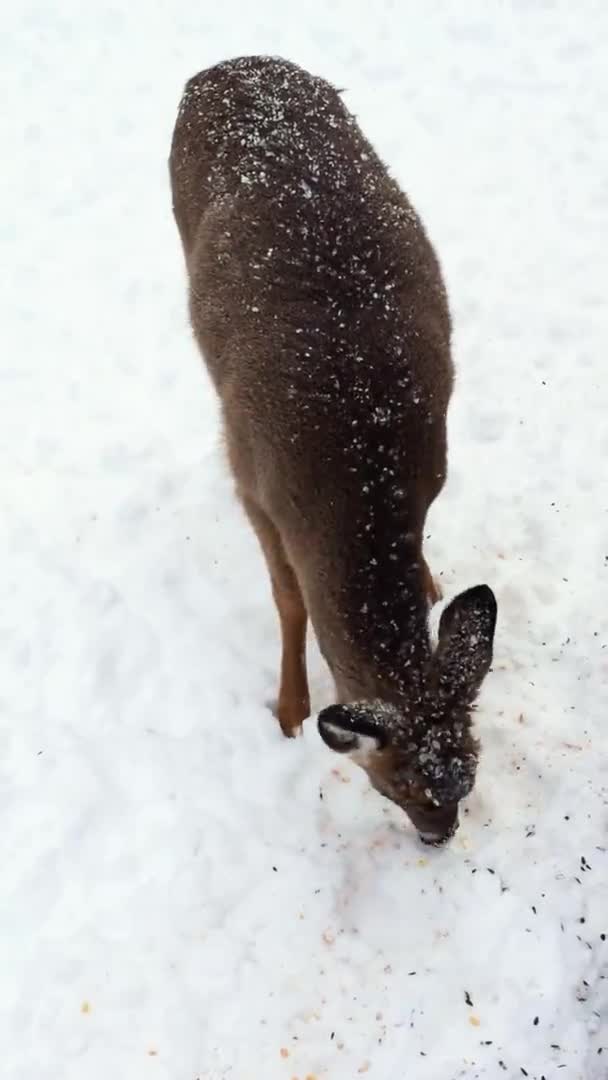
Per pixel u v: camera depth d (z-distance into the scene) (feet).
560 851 10.37
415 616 9.95
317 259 10.34
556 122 16.20
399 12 19.26
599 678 11.08
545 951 10.02
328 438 10.02
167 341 13.87
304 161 10.74
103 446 12.87
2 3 21.03
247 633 11.50
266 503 10.43
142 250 14.92
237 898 10.31
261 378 10.28
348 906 10.30
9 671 11.35
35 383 13.57
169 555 11.95
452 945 10.11
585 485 12.17
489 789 10.62
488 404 12.82
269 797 10.69
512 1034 9.82
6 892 10.36
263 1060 9.82
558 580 11.60
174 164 11.81
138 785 10.75
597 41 17.83
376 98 17.21
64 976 10.07
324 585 10.07
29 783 10.78
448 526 11.97
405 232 10.73
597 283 13.83
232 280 10.65
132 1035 9.89
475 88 17.15
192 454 12.75
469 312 13.69
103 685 11.23
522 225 14.55
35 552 12.05
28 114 18.02
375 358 10.10
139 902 10.30
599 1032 9.83
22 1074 9.80
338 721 9.31
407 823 10.53
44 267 14.84
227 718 11.06
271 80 11.41
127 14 20.31
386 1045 9.85
